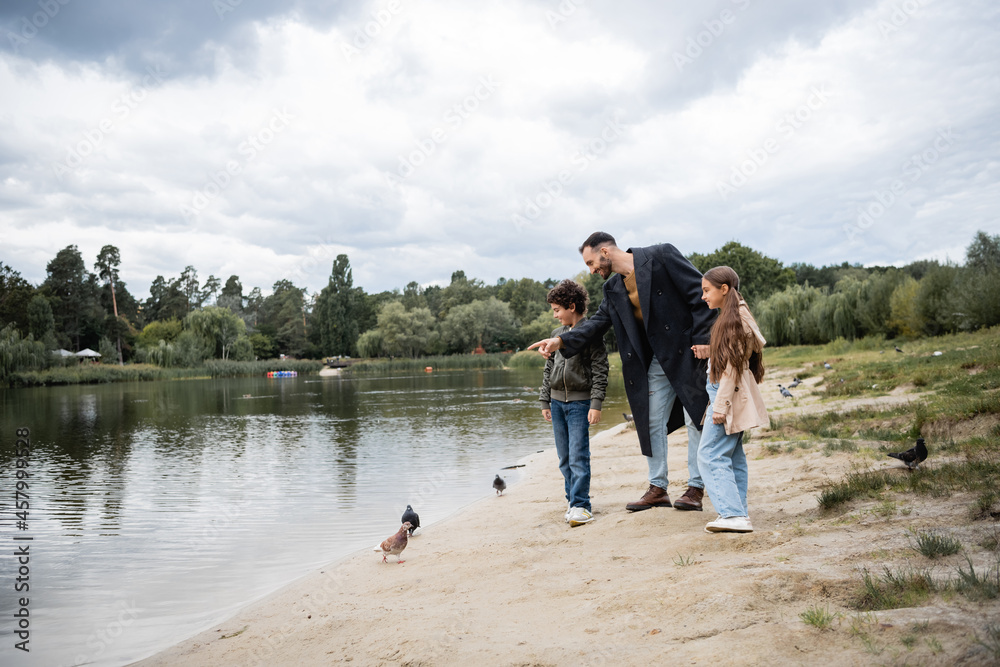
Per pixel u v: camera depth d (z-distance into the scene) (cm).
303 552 586
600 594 321
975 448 536
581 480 530
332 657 297
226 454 1355
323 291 9888
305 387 4409
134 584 509
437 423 1845
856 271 8444
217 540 654
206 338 7650
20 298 6681
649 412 525
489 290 12344
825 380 1627
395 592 401
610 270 530
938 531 334
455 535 562
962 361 1243
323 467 1134
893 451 603
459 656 264
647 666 227
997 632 207
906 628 223
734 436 423
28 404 2995
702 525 450
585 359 542
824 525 388
